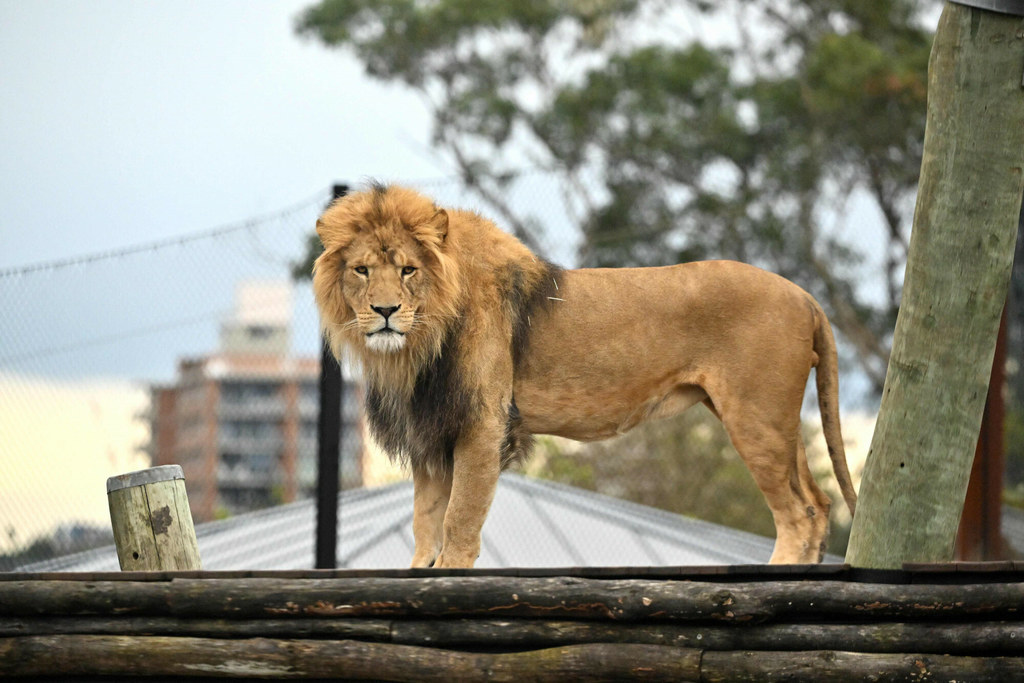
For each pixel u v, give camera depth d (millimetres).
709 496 22812
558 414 11195
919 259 8398
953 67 8234
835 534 26203
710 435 23156
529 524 18281
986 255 8242
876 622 8391
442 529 11289
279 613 8867
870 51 33719
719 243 33250
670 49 39031
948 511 8430
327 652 8766
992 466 13469
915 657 8250
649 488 22906
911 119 33156
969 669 8203
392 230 10711
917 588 8281
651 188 35156
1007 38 8133
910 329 8453
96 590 9031
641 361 11180
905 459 8445
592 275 11375
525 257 11250
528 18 40031
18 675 9070
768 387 11109
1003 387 13547
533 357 11102
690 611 8367
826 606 8320
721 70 37688
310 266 16953
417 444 10992
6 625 9164
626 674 8422
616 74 37844
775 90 35719
